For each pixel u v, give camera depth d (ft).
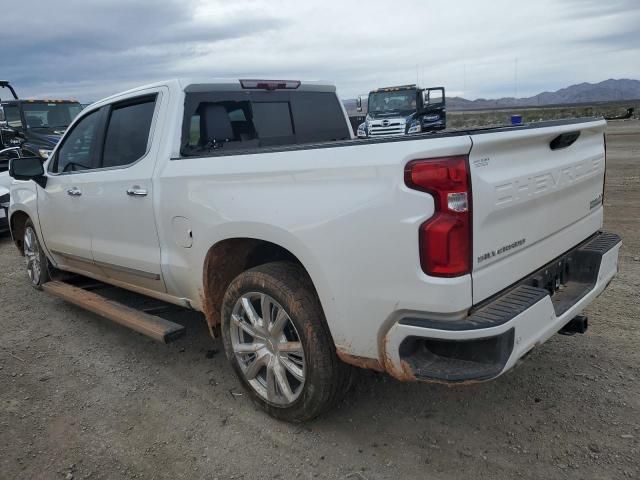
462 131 8.13
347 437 10.11
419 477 8.92
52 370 13.56
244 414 11.10
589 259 10.89
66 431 10.85
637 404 10.41
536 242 9.58
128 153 13.33
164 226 12.12
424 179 7.72
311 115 15.58
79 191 14.64
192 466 9.60
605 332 13.47
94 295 15.74
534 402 10.75
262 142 14.16
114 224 13.60
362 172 8.37
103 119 14.28
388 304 8.34
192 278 11.82
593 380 11.35
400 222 7.95
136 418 11.21
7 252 26.58
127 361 13.87
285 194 9.46
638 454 9.04
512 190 8.55
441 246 7.70
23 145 44.62
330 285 8.96
